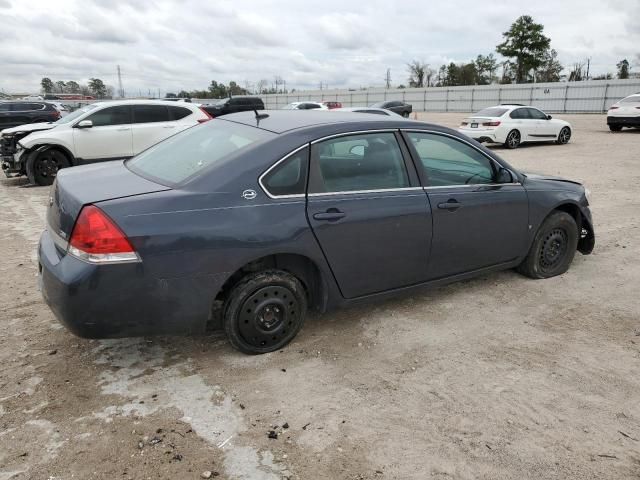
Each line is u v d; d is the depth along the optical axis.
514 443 2.69
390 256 3.77
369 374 3.32
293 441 2.68
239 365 3.39
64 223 2.99
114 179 3.43
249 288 3.32
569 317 4.19
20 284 4.73
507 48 64.44
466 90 54.50
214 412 2.90
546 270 4.99
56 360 3.42
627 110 22.45
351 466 2.51
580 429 2.80
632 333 3.93
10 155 10.45
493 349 3.66
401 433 2.75
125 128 10.77
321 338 3.78
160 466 2.48
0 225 7.00
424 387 3.18
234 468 2.48
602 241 6.32
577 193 5.02
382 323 4.03
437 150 4.04
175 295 3.01
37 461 2.50
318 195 3.44
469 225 4.14
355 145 3.63
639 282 4.97
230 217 3.11
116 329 2.96
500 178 4.38
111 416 2.85
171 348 3.60
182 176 3.31
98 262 2.81
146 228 2.90
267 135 3.48
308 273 3.64
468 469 2.50
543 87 48.44
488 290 4.71
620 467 2.52
